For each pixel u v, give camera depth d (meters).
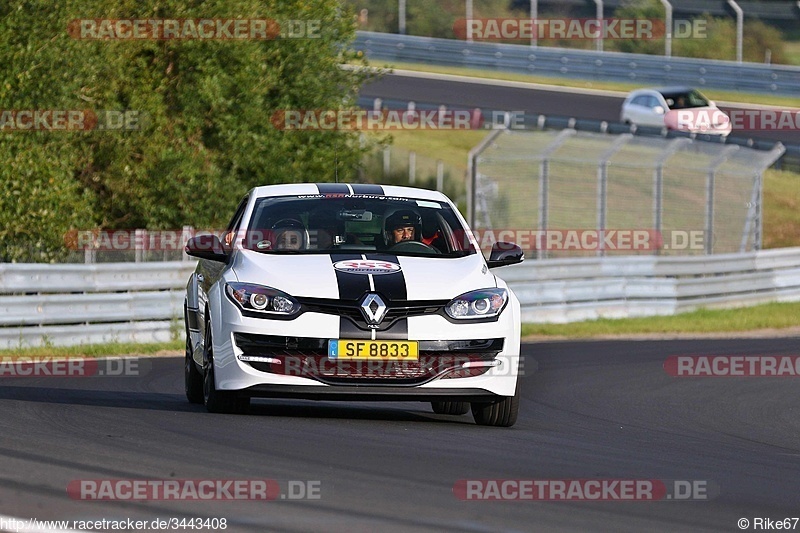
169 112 77.00
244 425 24.73
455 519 16.34
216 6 75.69
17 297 47.66
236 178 79.00
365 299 25.31
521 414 31.78
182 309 54.25
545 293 68.62
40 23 64.69
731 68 144.00
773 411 35.03
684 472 21.70
